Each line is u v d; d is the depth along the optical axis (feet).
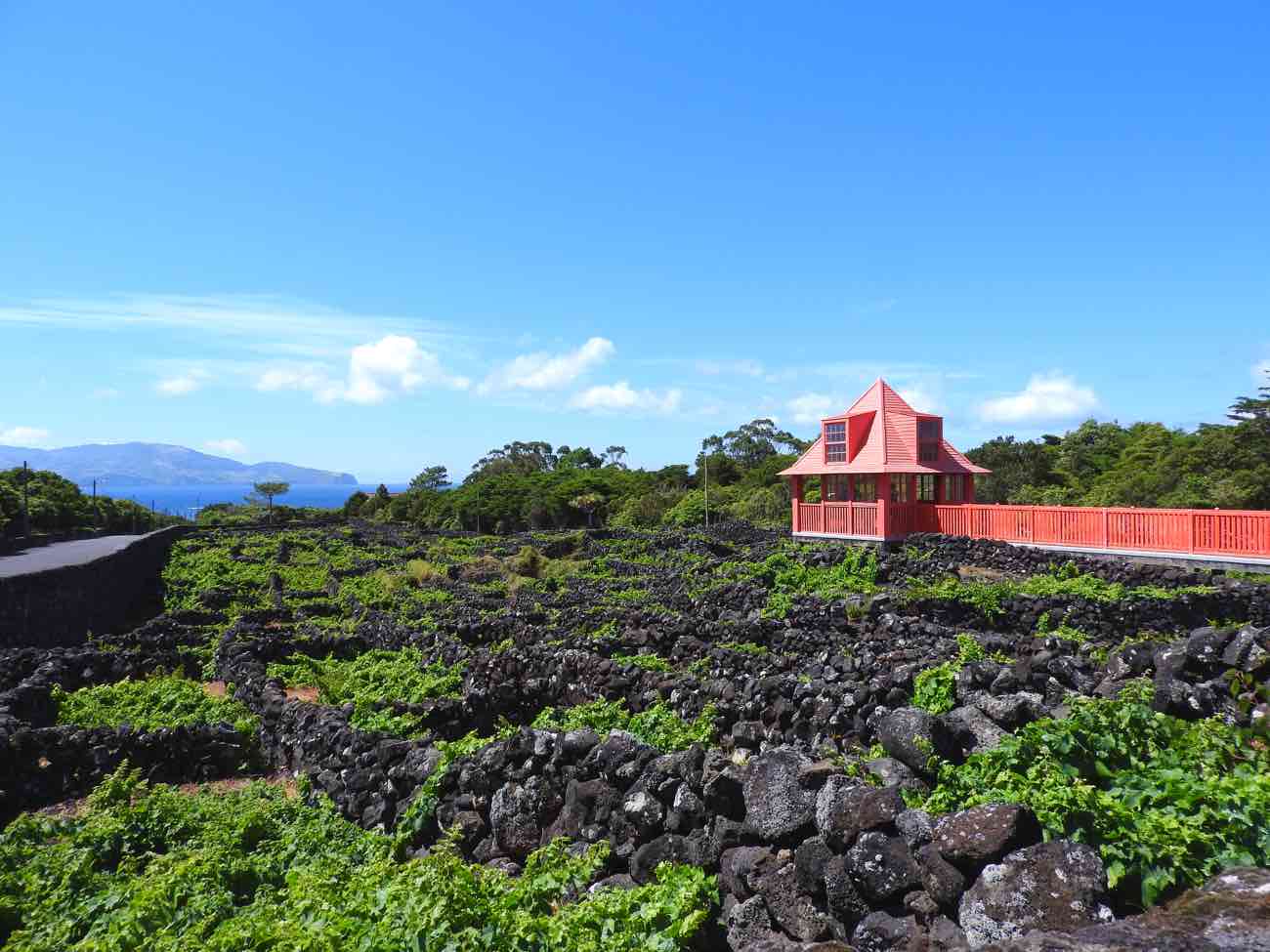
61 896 24.02
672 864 22.39
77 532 175.73
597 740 27.25
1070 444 203.62
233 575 119.96
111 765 38.50
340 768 35.76
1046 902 15.07
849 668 42.45
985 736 22.09
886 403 104.94
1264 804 16.35
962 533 91.86
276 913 21.99
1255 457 135.03
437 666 55.72
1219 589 60.39
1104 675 31.89
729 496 197.36
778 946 17.31
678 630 57.11
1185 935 11.91
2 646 68.95
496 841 28.17
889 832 18.44
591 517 215.72
